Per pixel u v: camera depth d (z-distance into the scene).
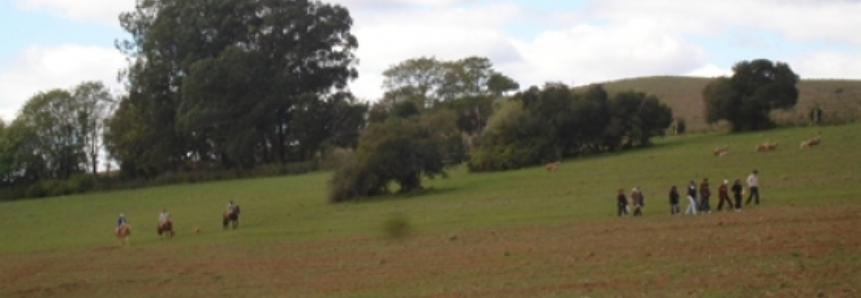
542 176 84.56
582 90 108.00
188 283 44.00
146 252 57.59
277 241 57.44
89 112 139.88
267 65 130.38
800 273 33.66
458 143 99.62
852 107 128.50
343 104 135.00
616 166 85.56
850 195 54.53
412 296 35.59
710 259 38.06
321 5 135.38
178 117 126.00
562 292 33.91
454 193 78.06
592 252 42.28
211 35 133.50
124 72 133.62
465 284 37.28
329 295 37.56
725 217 50.44
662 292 32.41
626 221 52.78
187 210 88.19
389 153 80.06
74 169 140.38
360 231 59.06
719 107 109.00
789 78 107.38
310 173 118.12
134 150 130.88
